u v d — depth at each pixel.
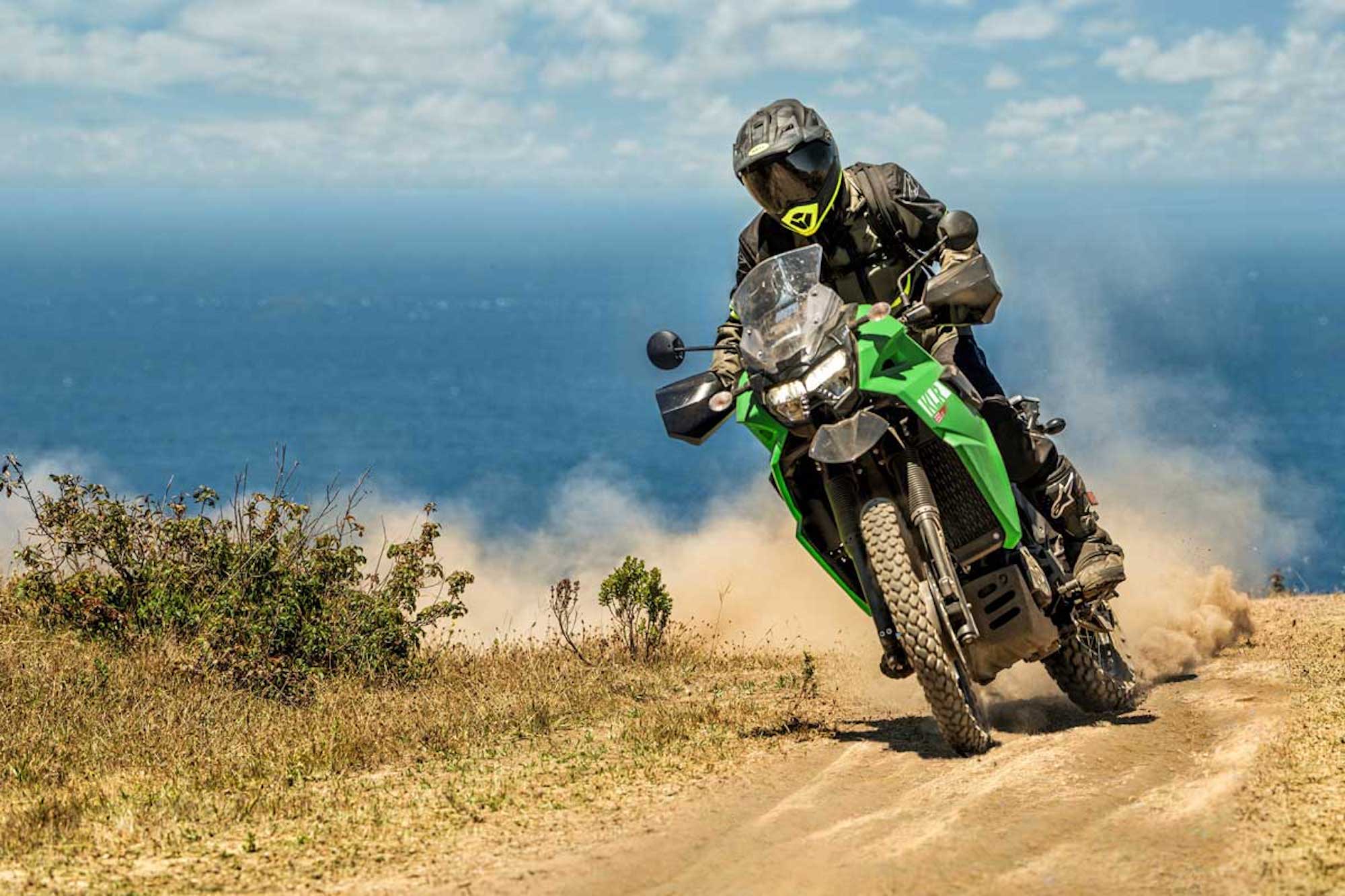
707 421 8.41
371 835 6.64
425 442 138.62
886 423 7.50
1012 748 7.75
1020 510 8.40
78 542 12.37
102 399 186.75
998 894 5.27
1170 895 5.12
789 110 8.23
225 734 9.00
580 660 12.66
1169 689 9.55
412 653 12.15
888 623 7.78
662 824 6.59
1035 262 106.88
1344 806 5.89
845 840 6.08
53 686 9.68
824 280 8.75
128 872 6.16
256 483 93.00
